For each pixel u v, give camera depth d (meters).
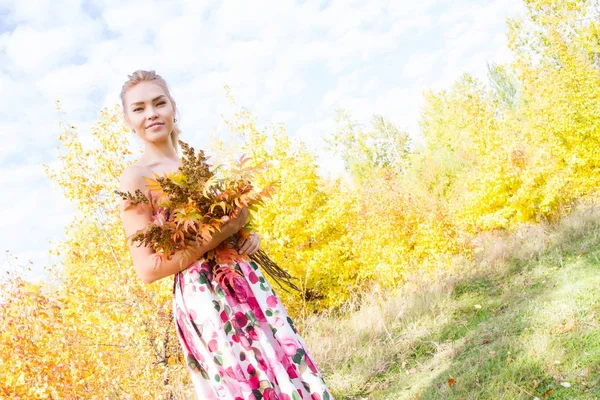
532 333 4.06
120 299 6.50
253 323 1.75
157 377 6.46
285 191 8.85
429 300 6.62
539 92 12.65
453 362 4.24
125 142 7.03
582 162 11.51
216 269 1.75
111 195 6.84
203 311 1.72
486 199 11.37
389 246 8.87
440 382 3.88
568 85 12.23
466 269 8.20
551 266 6.79
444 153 22.69
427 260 8.52
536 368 3.38
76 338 6.45
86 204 6.71
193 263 1.76
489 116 11.81
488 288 6.83
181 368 6.70
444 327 5.48
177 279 1.81
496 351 3.97
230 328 1.71
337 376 4.76
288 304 9.07
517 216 11.23
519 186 11.10
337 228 9.61
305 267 8.97
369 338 5.80
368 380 4.61
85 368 6.14
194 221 1.62
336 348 5.54
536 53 13.38
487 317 5.37
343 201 9.50
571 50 12.91
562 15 12.97
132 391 6.27
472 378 3.62
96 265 6.71
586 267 5.84
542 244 8.15
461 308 6.04
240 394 1.66
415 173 23.55
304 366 1.78
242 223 1.76
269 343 1.75
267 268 2.02
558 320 4.11
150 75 2.00
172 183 1.64
